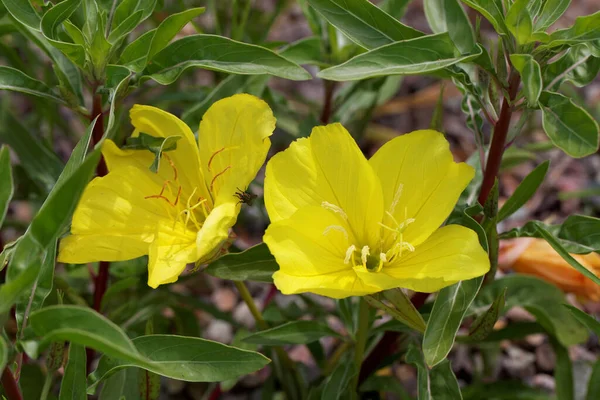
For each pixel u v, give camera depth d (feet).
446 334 1.82
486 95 1.95
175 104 2.58
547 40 1.79
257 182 2.45
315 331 2.00
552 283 2.09
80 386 1.75
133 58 1.90
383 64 1.81
